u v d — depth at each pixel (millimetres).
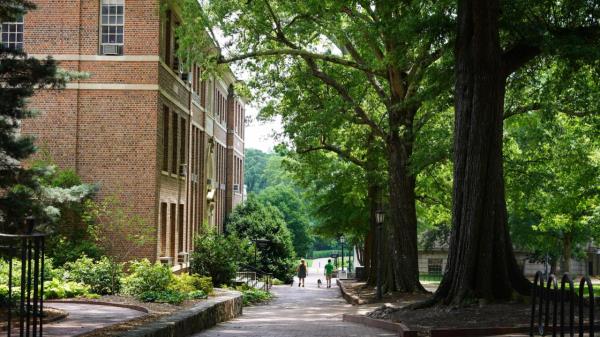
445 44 21859
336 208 49531
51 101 29375
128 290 22609
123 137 29406
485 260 18250
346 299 35688
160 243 30531
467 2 18562
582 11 20094
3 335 12227
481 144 18359
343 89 31703
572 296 9867
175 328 14703
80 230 27875
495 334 14172
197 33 26922
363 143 37406
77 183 27641
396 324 16312
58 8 29469
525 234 56656
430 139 31062
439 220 47438
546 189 35719
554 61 25031
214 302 20812
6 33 29453
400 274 31438
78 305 19891
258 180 163375
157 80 29609
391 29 24266
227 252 35594
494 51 18359
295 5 28391
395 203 31531
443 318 16656
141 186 29297
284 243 58438
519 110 29750
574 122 33625
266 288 45281
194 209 40656
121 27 29859
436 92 23188
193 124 39500
